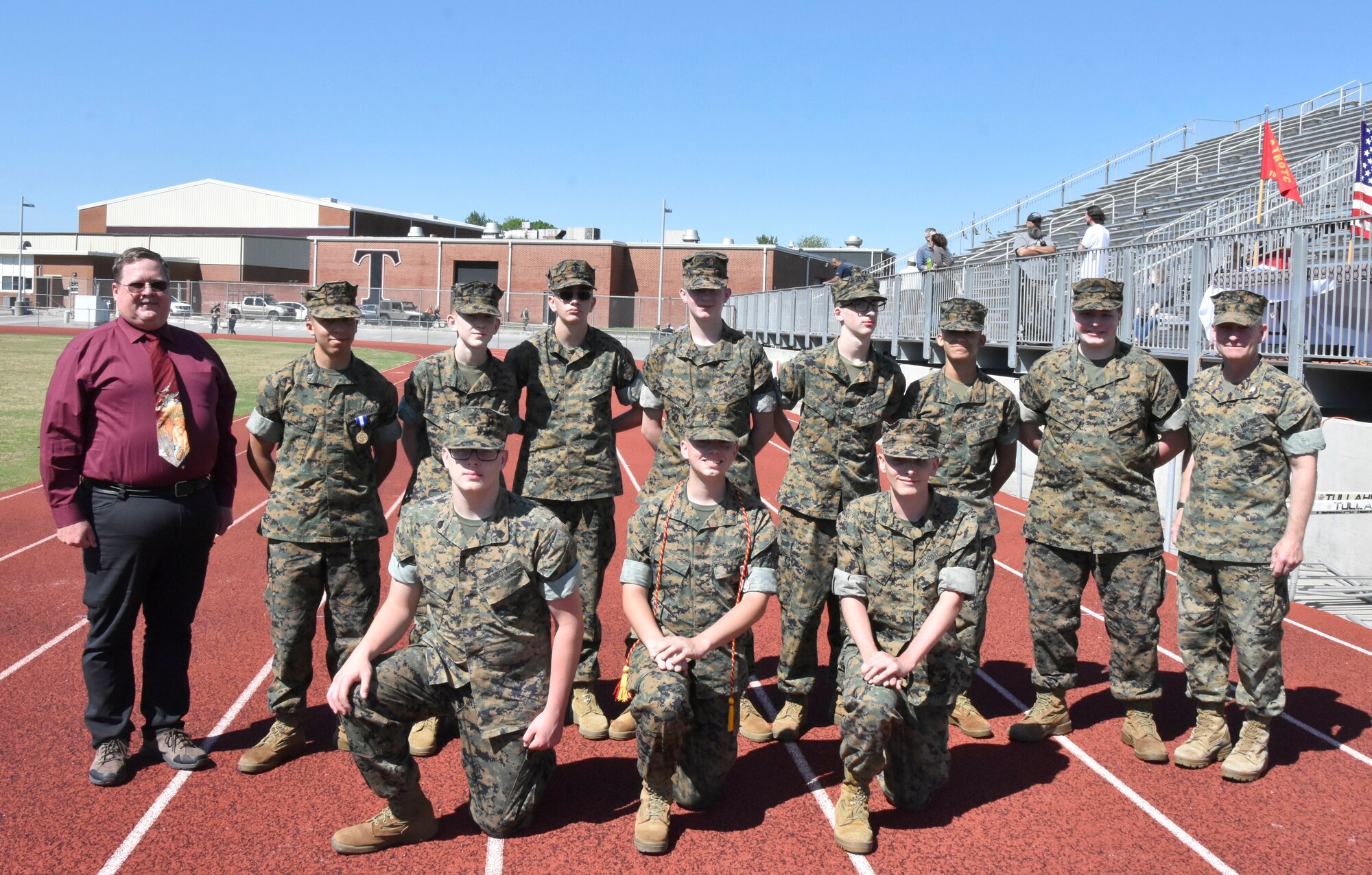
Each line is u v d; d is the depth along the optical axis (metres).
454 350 5.79
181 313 61.03
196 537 4.96
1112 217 25.78
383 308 56.94
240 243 71.56
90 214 81.56
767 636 7.44
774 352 27.44
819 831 4.52
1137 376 5.32
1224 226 19.22
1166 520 9.99
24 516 10.91
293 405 5.12
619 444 18.11
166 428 4.77
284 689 5.05
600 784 4.95
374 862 4.21
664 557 4.62
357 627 5.22
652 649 4.36
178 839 4.35
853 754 4.28
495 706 4.22
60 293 66.75
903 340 18.50
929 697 4.54
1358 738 5.56
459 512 4.21
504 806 4.30
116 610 4.79
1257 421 4.97
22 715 5.59
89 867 4.12
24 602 7.68
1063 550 5.41
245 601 7.87
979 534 4.89
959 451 5.61
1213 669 5.20
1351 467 8.37
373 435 5.35
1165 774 5.12
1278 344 9.76
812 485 5.55
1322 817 4.66
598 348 5.92
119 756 4.85
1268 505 4.98
